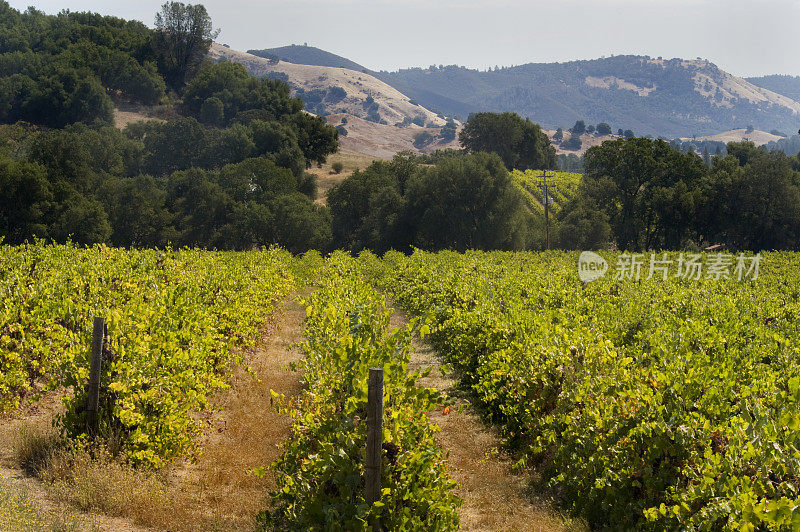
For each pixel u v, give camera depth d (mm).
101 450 6613
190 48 138500
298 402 7402
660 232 72750
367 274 30281
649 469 6031
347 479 5297
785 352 9695
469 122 118812
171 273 15734
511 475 8000
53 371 7641
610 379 7504
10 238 54500
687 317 13547
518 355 9648
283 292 22734
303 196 72438
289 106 119000
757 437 5156
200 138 91000
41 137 65562
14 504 5273
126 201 63250
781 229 67938
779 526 4461
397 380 5891
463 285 16516
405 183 75438
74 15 148750
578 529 6406
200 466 7527
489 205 63781
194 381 7945
